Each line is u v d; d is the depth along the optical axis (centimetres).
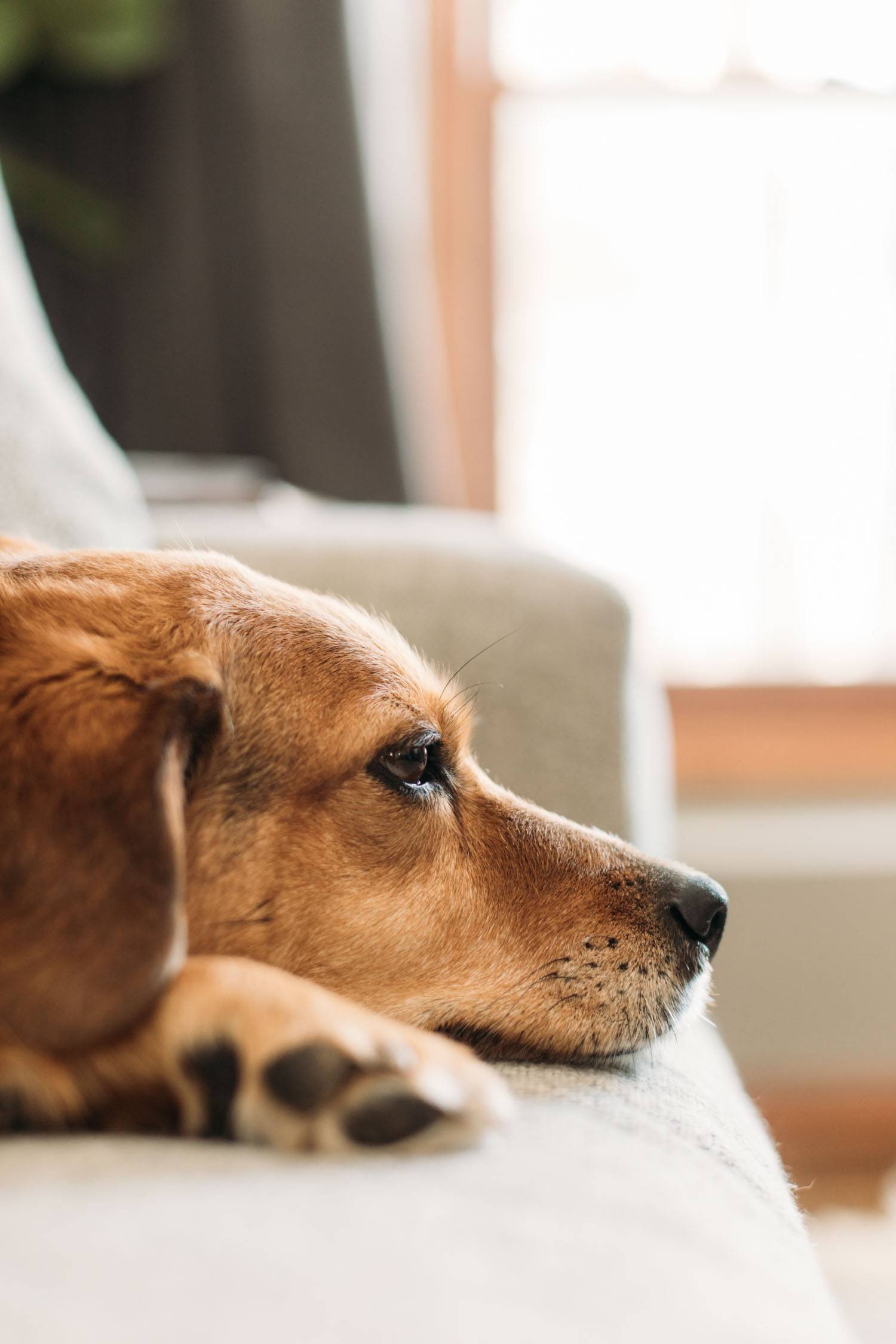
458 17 344
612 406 355
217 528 193
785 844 313
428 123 347
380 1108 68
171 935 77
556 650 165
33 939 77
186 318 312
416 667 120
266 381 310
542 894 117
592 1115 81
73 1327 47
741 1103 113
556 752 162
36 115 309
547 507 360
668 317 350
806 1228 90
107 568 109
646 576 358
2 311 170
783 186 342
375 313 310
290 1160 67
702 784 354
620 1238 60
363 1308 49
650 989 116
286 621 111
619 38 341
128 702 87
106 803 81
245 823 103
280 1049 70
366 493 312
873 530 352
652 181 346
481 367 355
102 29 287
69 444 168
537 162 348
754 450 352
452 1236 56
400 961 109
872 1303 237
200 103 308
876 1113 312
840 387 347
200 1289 50
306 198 306
